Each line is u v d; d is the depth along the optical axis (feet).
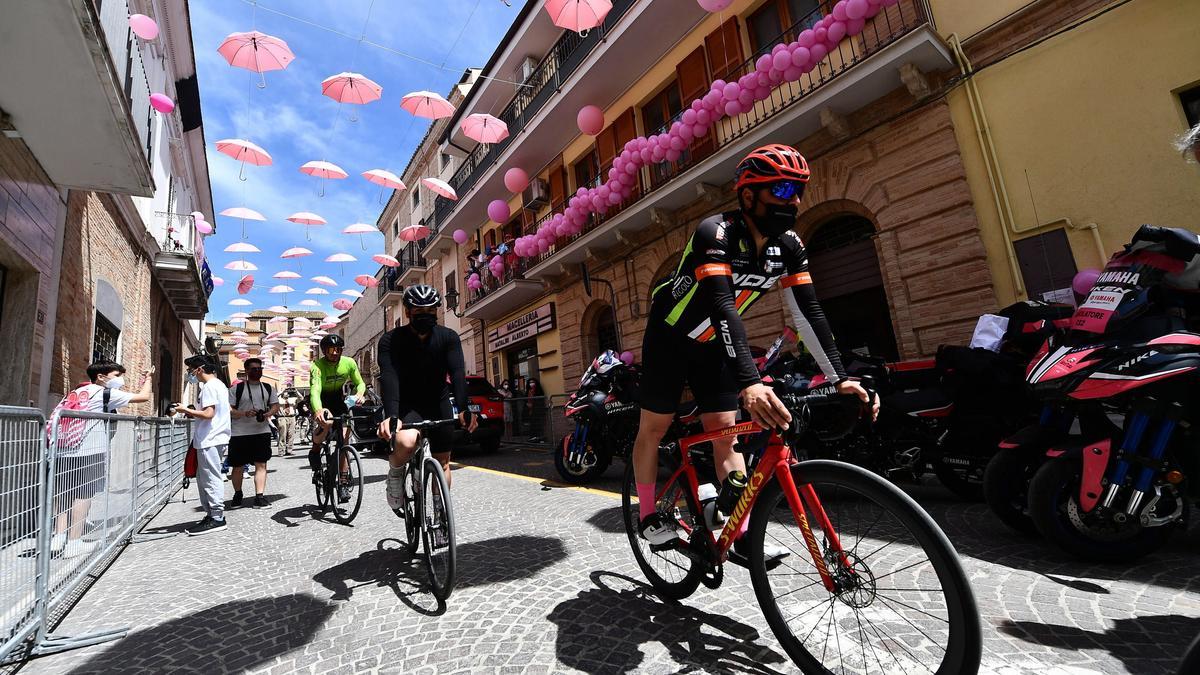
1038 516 8.65
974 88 20.53
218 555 12.44
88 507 10.55
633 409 17.81
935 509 12.53
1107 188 17.46
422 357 10.34
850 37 23.67
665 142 27.17
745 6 29.01
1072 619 6.52
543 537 11.75
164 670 6.72
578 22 21.98
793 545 5.80
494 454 32.01
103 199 24.57
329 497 15.98
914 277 21.75
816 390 12.15
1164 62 16.65
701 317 6.48
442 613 7.94
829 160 24.88
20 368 17.07
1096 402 8.59
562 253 40.24
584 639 6.75
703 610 7.38
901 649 4.91
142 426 15.89
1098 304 8.74
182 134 42.98
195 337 67.82
